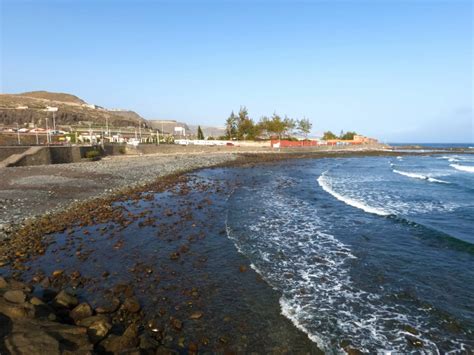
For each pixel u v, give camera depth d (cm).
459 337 651
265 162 5322
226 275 930
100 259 1022
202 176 3325
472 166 5053
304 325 687
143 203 1883
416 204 1986
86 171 3078
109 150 5369
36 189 2109
